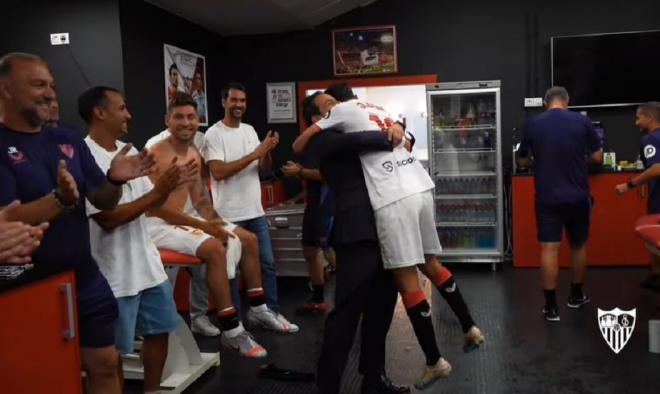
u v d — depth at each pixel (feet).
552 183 14.46
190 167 8.91
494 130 21.95
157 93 18.17
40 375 5.88
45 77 6.79
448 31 22.81
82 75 16.34
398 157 9.27
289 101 23.94
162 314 9.63
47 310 5.98
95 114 9.19
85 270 7.64
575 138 14.34
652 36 21.07
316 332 14.37
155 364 10.11
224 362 12.58
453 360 12.18
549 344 12.96
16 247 5.57
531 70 22.34
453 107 22.12
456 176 21.81
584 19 21.88
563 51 21.58
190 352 11.57
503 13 22.40
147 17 17.69
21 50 16.57
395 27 23.08
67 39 16.33
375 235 9.07
